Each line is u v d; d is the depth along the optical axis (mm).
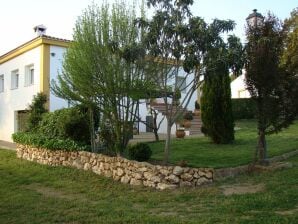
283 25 12031
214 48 10711
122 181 11547
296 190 8820
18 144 17359
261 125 11750
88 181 11930
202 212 8055
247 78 11625
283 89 11492
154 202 9211
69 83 13422
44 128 16359
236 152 13641
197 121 22422
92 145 14039
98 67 12625
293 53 12695
